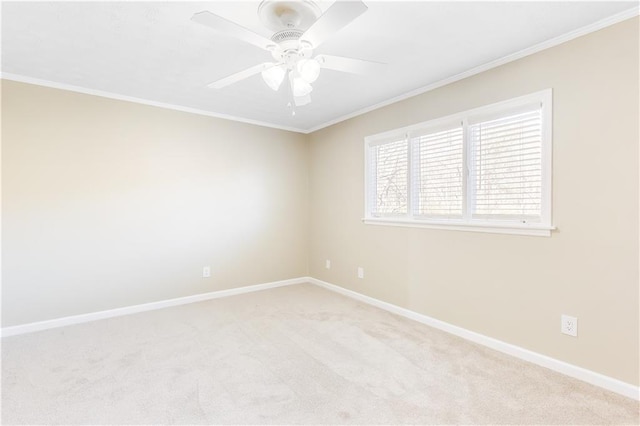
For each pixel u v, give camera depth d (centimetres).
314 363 239
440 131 302
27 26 207
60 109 309
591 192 210
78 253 320
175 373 225
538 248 236
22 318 295
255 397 198
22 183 294
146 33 216
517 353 247
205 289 398
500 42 228
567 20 202
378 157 371
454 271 291
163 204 367
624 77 196
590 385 209
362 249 389
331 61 184
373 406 189
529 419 177
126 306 346
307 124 450
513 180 251
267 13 178
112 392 202
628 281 197
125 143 342
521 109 242
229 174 414
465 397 197
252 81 298
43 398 195
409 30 212
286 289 445
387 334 292
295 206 475
